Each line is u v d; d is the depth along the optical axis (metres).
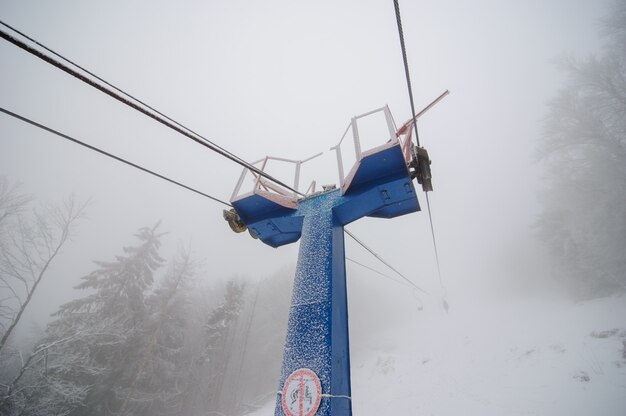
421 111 4.92
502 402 9.22
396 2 2.98
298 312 3.29
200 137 3.25
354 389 19.05
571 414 7.22
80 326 17.08
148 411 21.39
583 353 10.32
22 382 15.39
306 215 4.40
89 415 17.56
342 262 4.04
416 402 12.12
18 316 16.84
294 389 2.77
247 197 4.62
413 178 4.49
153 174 3.60
